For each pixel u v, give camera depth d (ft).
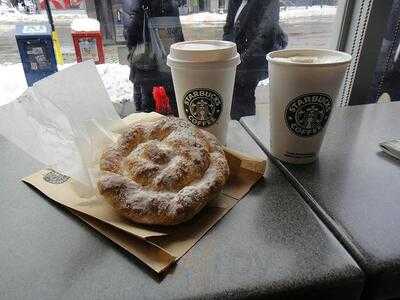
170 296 1.16
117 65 3.87
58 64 3.35
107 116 1.95
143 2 3.63
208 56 1.83
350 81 3.80
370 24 3.42
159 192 1.50
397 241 1.40
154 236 1.39
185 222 1.50
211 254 1.34
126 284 1.21
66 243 1.41
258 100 3.85
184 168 1.56
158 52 3.76
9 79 3.28
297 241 1.41
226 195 1.72
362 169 1.96
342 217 1.55
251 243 1.40
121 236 1.42
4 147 2.22
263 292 1.18
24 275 1.25
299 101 1.81
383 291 1.30
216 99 2.00
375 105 3.00
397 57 3.68
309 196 1.71
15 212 1.60
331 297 1.25
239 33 3.98
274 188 1.80
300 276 1.23
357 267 1.27
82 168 1.61
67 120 1.60
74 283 1.21
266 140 2.34
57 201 1.63
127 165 1.64
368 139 2.34
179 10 3.86
